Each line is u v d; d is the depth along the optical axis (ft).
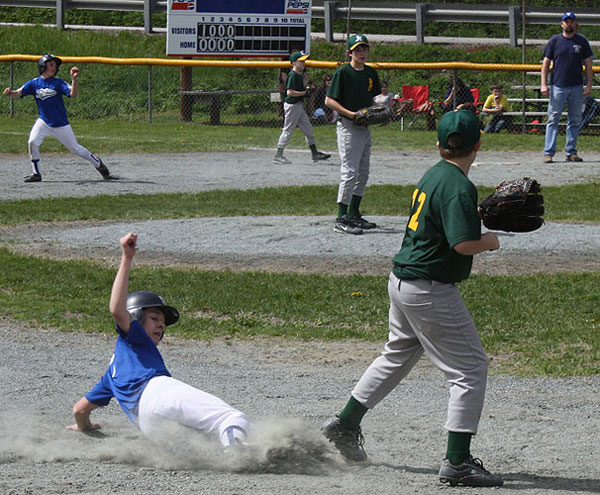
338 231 89.61
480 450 39.68
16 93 123.34
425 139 175.11
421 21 230.48
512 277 72.79
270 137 181.78
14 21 264.93
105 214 101.81
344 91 85.20
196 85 222.69
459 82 190.70
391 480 34.96
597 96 196.65
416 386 50.11
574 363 53.93
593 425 43.45
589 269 76.74
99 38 241.35
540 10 226.79
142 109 220.02
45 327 61.67
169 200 111.24
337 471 36.19
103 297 69.56
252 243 86.33
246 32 210.18
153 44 240.32
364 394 37.01
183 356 55.52
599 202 108.27
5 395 47.34
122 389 36.70
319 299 68.13
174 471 35.45
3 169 137.80
